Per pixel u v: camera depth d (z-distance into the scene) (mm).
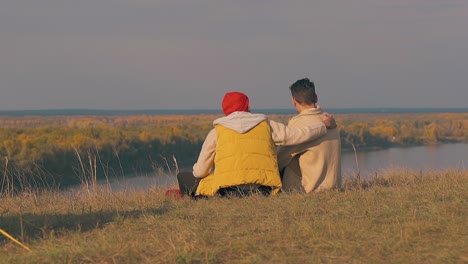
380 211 5746
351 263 4152
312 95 7312
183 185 7359
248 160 6773
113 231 5328
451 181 7945
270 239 4754
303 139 7020
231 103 7074
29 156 31547
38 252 4586
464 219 5234
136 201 7297
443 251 4312
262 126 6945
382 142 63250
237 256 4359
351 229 4930
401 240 4555
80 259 4340
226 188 6824
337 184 7277
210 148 6941
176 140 48844
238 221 5539
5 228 5688
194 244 4562
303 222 5156
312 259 4242
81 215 6191
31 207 7480
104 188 8516
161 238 4918
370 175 9609
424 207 5910
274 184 6809
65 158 33312
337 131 7363
